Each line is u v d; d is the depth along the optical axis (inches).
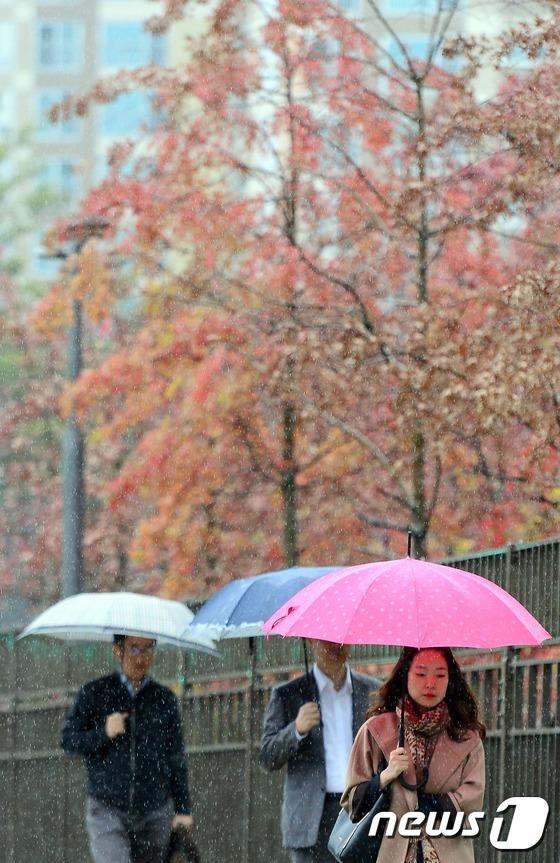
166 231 1443.2
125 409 1569.9
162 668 1151.6
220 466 1521.9
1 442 2372.0
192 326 1444.4
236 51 1393.9
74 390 1514.5
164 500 1531.7
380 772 517.7
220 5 1375.5
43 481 2367.1
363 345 1165.1
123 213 1443.2
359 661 987.9
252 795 1018.7
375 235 1400.1
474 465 1230.3
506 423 1042.1
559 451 1160.2
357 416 1419.8
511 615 518.9
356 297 1257.4
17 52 4840.1
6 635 1125.7
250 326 1412.4
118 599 818.2
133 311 1626.5
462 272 1331.2
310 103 1397.6
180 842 801.6
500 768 791.7
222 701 1071.6
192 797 1074.7
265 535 1588.3
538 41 1101.7
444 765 513.7
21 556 2379.4
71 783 1062.4
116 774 791.1
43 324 1577.3
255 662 1047.0
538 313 988.6
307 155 1414.9
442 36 1261.1
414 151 1224.2
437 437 1110.4
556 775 712.4
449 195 1279.5
